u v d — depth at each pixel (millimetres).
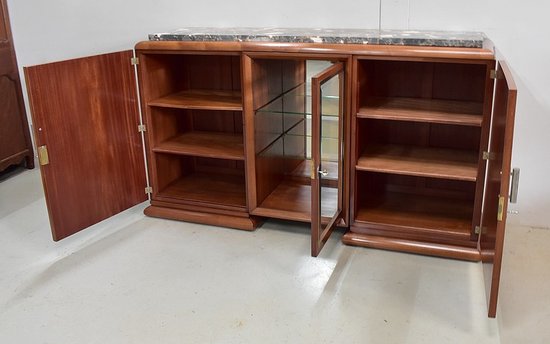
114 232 3043
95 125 2869
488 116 2418
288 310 2301
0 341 2152
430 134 2947
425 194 3104
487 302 2246
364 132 2859
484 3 2719
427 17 2842
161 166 3244
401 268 2605
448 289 2430
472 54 2354
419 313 2266
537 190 2893
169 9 3357
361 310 2291
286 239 2908
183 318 2266
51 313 2324
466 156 2809
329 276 2549
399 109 2684
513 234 2908
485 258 2393
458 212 2875
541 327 2195
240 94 3172
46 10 3668
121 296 2434
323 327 2189
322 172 2475
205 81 3314
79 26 3625
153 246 2873
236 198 3129
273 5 3119
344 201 2793
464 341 2090
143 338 2148
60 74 2648
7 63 3779
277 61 3025
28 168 4105
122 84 2973
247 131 2822
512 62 2756
